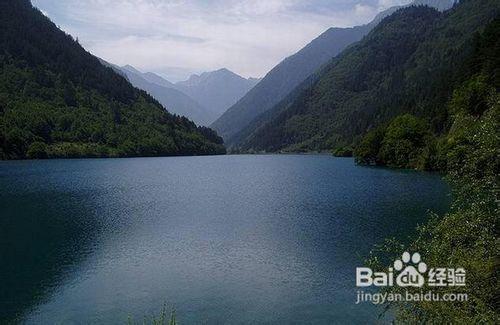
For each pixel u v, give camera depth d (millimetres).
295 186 99250
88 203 74000
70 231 51844
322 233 49625
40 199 77938
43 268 37969
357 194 81000
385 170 133375
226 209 67938
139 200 78188
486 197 17797
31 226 54594
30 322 27656
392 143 143000
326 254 41344
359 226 52688
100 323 27375
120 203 74312
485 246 17203
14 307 29875
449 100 155375
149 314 28672
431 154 122062
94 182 108250
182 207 70188
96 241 47219
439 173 116812
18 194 84438
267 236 48781
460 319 14586
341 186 95188
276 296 31469
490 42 156125
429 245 18844
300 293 31938
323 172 137250
